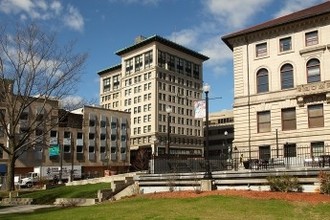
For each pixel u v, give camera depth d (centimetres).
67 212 1700
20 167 8119
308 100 3803
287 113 3950
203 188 2073
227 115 14400
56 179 6406
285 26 4059
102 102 14075
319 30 3900
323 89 3697
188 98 12875
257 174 2002
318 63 3869
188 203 1627
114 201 2133
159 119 11725
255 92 4169
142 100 12125
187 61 13088
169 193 2038
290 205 1464
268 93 4069
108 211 1581
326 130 3656
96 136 9906
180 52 12800
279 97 3988
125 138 10644
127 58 12912
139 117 12144
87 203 2388
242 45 4353
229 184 2078
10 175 3111
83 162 9494
